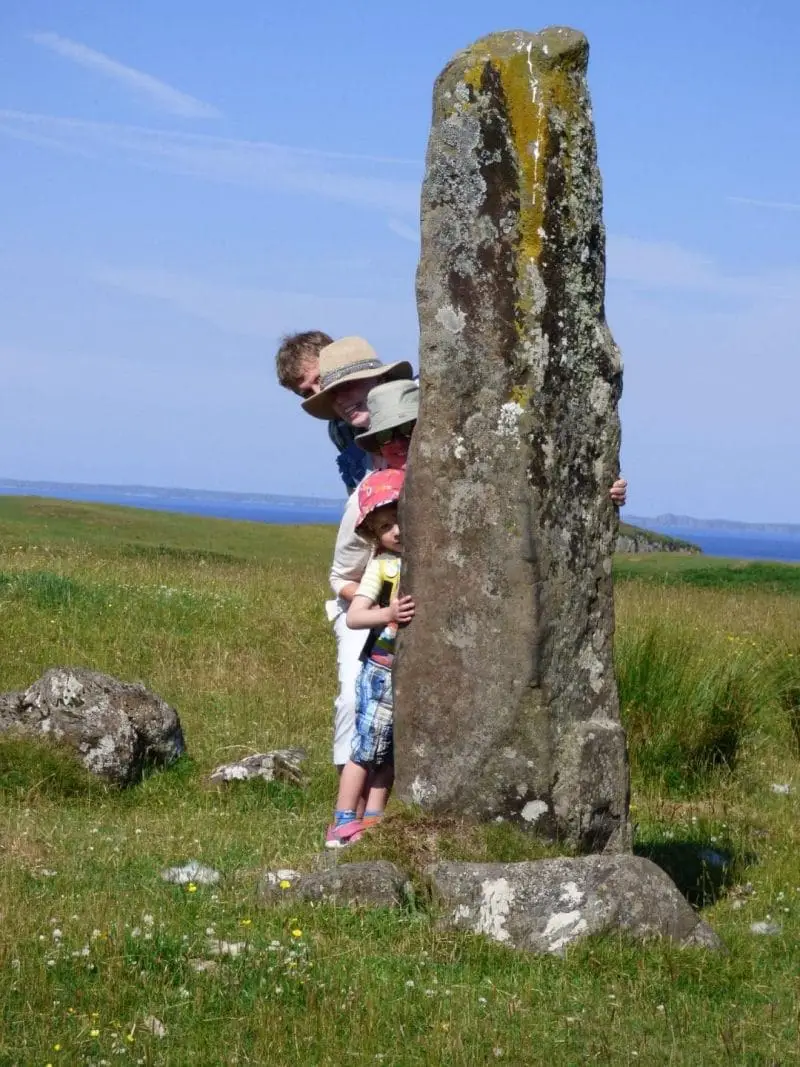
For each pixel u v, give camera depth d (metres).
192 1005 4.75
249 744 10.08
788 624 15.70
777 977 5.52
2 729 8.75
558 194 6.29
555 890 5.69
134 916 5.67
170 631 13.68
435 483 6.37
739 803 9.62
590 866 5.76
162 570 18.16
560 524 6.30
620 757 6.43
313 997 4.82
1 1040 4.35
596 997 5.09
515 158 6.29
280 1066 4.35
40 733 8.76
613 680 6.52
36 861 6.62
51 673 9.05
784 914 6.59
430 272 6.38
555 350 6.28
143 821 7.90
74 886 6.16
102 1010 4.65
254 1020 4.64
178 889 6.17
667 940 5.63
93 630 13.27
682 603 17.22
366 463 7.75
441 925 5.70
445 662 6.38
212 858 6.96
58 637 12.98
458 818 6.37
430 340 6.38
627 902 5.66
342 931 5.59
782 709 12.03
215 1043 4.47
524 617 6.22
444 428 6.35
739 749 10.67
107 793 8.58
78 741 8.76
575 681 6.37
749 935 6.12
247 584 17.08
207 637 13.61
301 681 12.48
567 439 6.32
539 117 6.28
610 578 6.50
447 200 6.35
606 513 6.47
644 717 10.61
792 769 10.91
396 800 6.55
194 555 25.94
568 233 6.31
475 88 6.33
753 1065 4.57
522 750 6.26
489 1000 5.01
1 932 5.26
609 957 5.41
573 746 6.29
